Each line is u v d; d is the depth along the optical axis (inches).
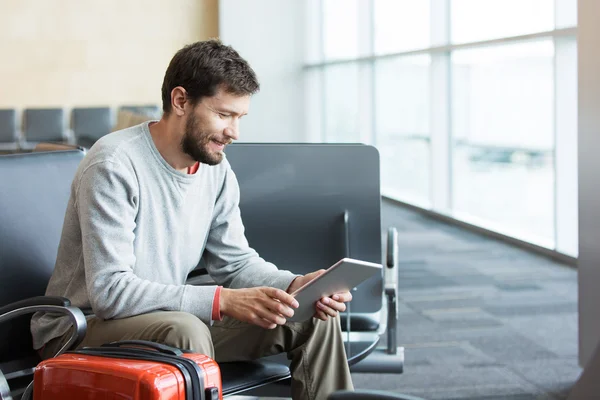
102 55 411.5
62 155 94.5
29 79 402.9
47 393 62.8
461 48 260.2
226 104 73.2
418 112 306.0
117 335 70.7
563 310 163.9
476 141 264.1
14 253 84.3
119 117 206.2
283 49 426.6
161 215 76.4
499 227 253.6
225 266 85.0
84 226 72.0
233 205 85.1
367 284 95.3
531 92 226.8
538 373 125.7
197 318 71.4
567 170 213.9
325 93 420.2
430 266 211.5
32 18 399.9
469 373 126.6
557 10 207.6
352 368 95.7
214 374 62.7
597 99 113.1
